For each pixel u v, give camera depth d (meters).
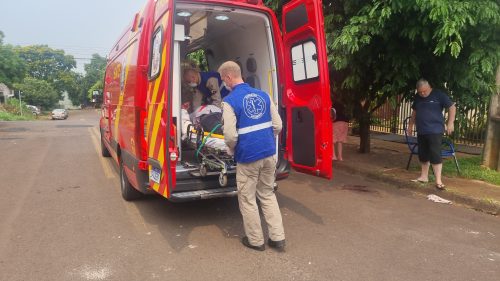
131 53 5.40
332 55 6.55
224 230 4.66
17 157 9.91
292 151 5.24
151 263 3.81
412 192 6.39
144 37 4.66
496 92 7.16
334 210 5.43
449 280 3.49
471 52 6.14
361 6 6.43
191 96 6.18
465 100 7.40
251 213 4.04
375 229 4.70
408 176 6.95
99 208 5.50
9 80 46.03
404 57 6.50
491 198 5.54
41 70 78.06
